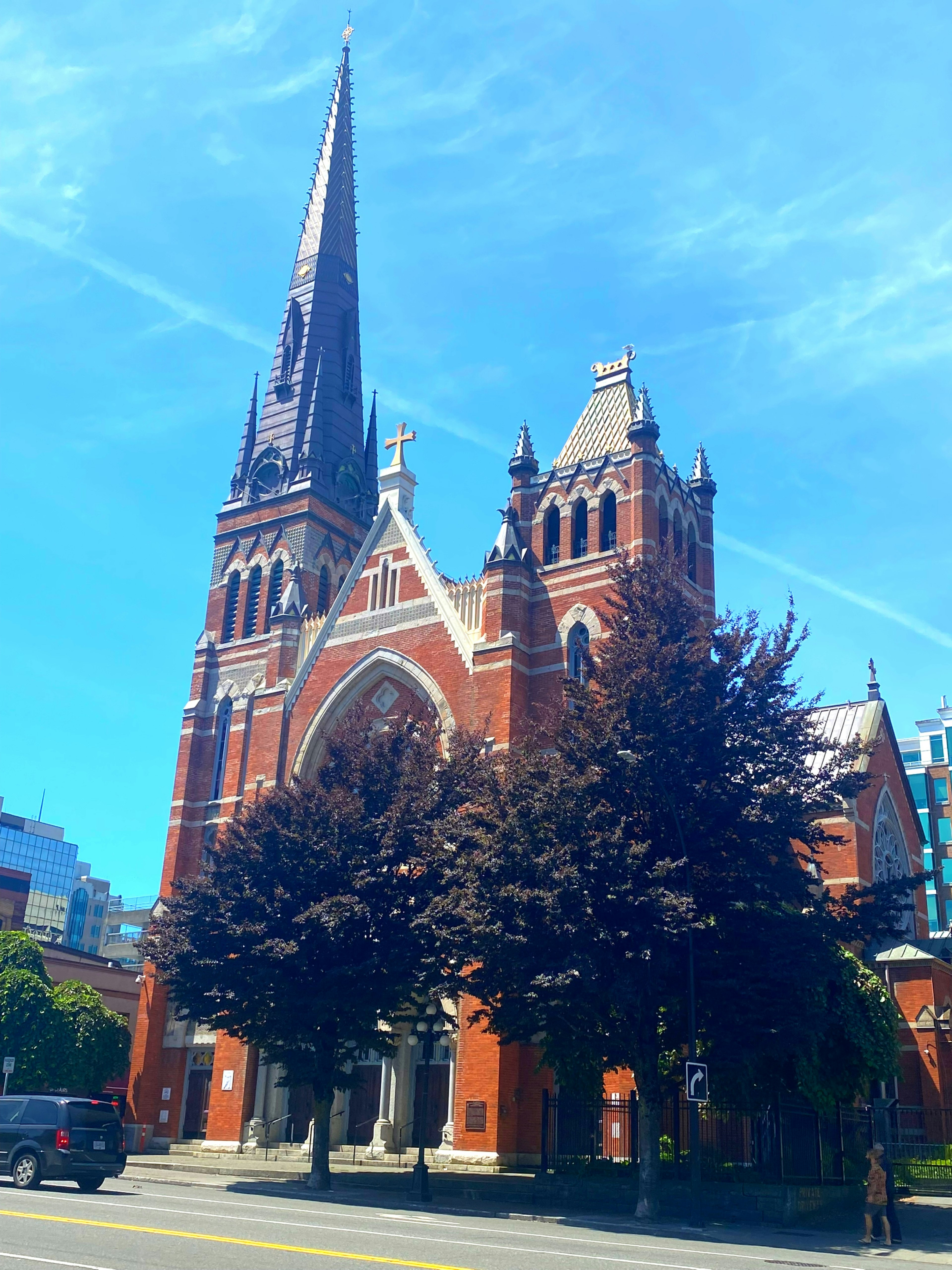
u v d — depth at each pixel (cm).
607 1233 2700
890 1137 4759
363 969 3775
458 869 3638
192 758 6794
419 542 6019
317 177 8456
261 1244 1930
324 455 7456
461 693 5516
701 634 3609
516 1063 4756
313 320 7825
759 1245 2617
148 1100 6112
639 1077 3262
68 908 19625
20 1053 6112
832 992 3891
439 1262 1827
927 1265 2330
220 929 4053
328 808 4153
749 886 3300
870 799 5797
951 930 6488
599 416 6138
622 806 3419
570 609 5488
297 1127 5531
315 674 6181
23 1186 2927
